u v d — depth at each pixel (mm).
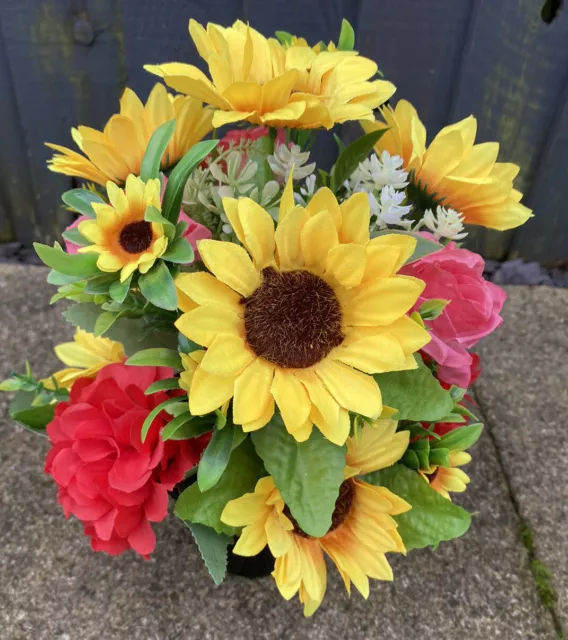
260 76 323
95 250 272
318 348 282
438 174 352
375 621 446
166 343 347
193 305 278
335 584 463
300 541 344
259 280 284
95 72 643
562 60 616
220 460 290
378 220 326
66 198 309
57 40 621
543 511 521
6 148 695
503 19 606
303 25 619
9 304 671
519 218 361
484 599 463
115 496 312
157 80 649
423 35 623
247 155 361
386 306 271
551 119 655
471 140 365
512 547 496
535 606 463
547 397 614
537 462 557
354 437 316
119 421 315
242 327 283
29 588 453
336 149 689
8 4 597
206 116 348
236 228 273
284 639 433
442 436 359
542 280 767
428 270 318
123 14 609
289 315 280
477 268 337
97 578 459
